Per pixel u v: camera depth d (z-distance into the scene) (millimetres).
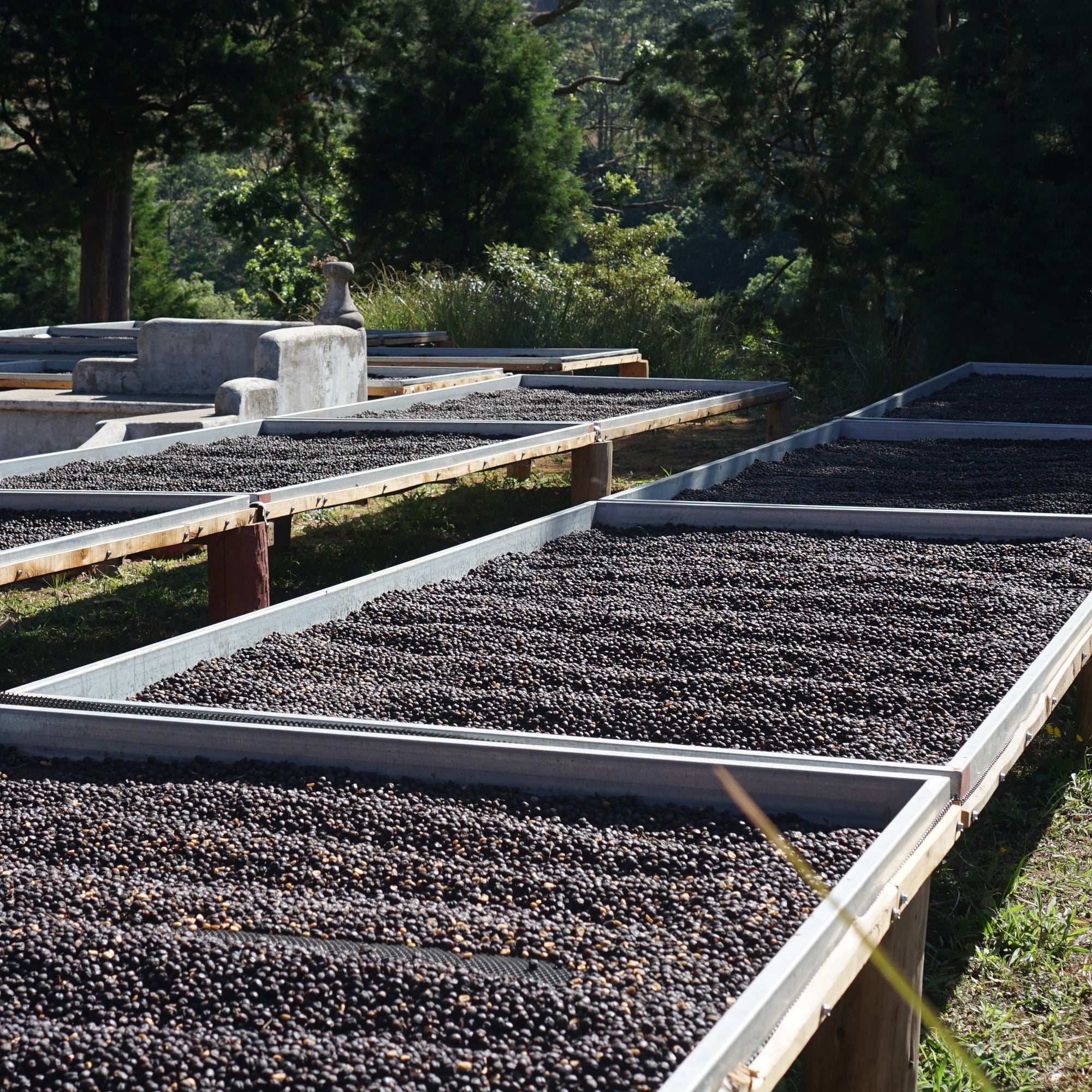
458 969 2082
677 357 15656
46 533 5215
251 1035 1937
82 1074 1854
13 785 2934
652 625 4203
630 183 32250
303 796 2828
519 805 2771
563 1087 1770
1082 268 13633
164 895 2398
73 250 29359
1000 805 4273
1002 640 3922
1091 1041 3018
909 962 2418
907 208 15297
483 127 25109
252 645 4027
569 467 11328
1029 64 14328
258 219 29812
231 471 6828
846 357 16312
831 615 4305
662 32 51281
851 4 16859
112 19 19359
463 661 3848
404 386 10680
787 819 2660
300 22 21703
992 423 8406
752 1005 1770
